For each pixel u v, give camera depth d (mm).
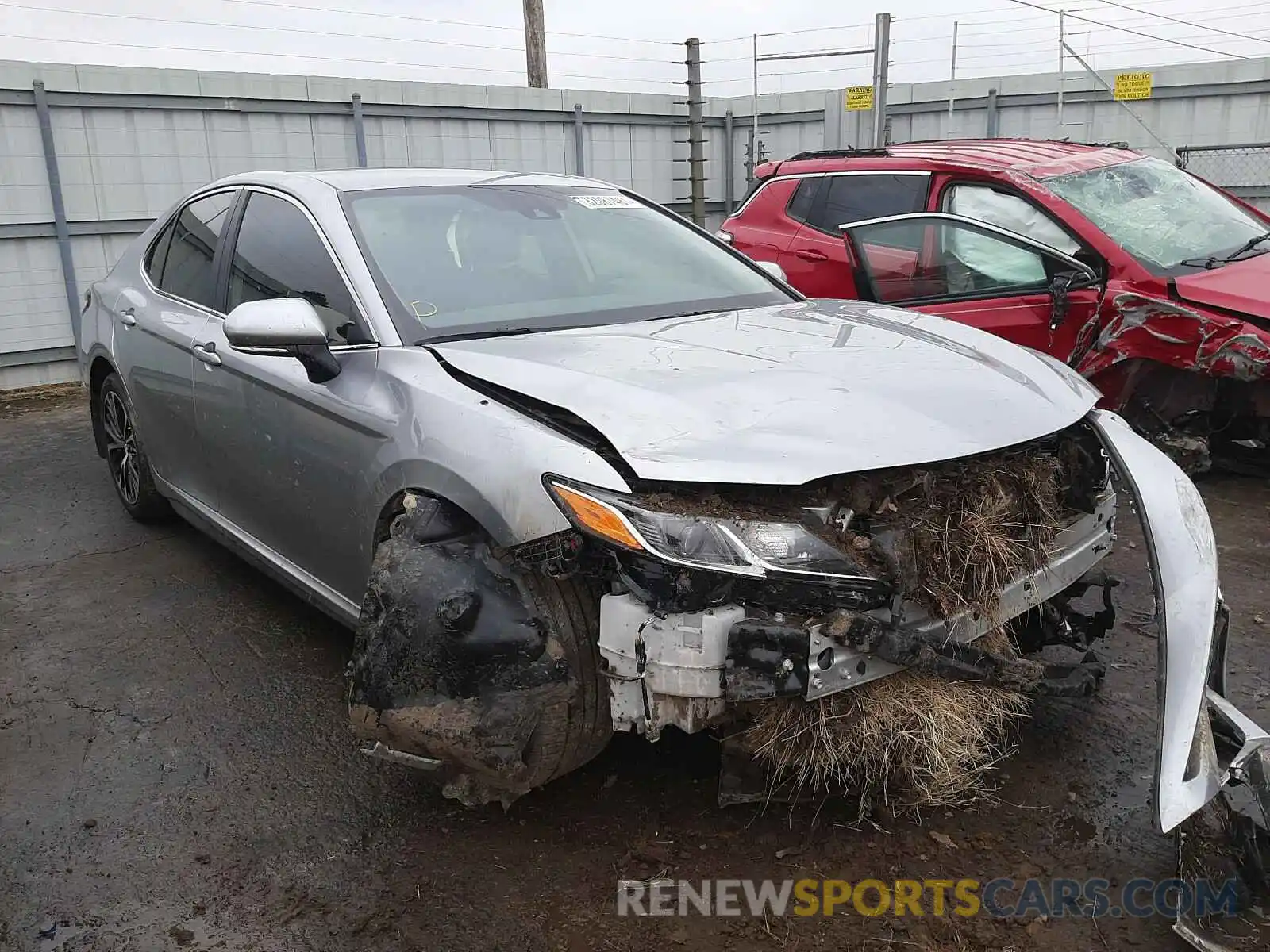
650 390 2488
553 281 3410
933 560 2406
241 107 10125
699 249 3951
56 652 3814
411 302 3086
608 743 2732
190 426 3990
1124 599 4008
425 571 2430
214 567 4625
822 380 2604
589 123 12781
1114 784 2779
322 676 3586
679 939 2270
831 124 13688
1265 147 10828
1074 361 5324
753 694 2199
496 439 2441
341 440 2947
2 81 8898
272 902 2441
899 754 2441
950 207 6074
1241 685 3307
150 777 2982
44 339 9523
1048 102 12648
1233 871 2248
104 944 2316
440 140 11531
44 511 5566
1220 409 5379
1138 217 5680
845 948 2225
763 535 2215
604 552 2320
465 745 2377
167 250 4562
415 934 2320
